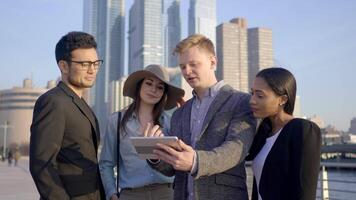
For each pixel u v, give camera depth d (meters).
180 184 2.46
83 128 2.44
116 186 3.18
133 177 3.09
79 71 2.52
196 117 2.49
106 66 159.38
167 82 3.12
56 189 2.17
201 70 2.43
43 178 2.15
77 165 2.39
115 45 164.00
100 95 151.12
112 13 166.25
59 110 2.31
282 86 2.22
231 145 2.12
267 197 2.19
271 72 2.26
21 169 24.38
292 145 2.15
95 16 168.25
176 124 2.64
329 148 41.66
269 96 2.22
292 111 2.31
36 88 90.44
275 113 2.30
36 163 2.17
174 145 1.96
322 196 6.59
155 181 3.05
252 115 2.31
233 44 109.69
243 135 2.20
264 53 111.81
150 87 3.16
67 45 2.52
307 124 2.16
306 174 2.05
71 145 2.39
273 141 2.29
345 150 41.03
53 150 2.23
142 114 3.24
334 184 13.48
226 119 2.32
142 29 147.12
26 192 11.29
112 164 3.27
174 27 168.00
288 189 2.13
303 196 2.03
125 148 3.14
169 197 3.14
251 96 2.32
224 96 2.40
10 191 11.53
